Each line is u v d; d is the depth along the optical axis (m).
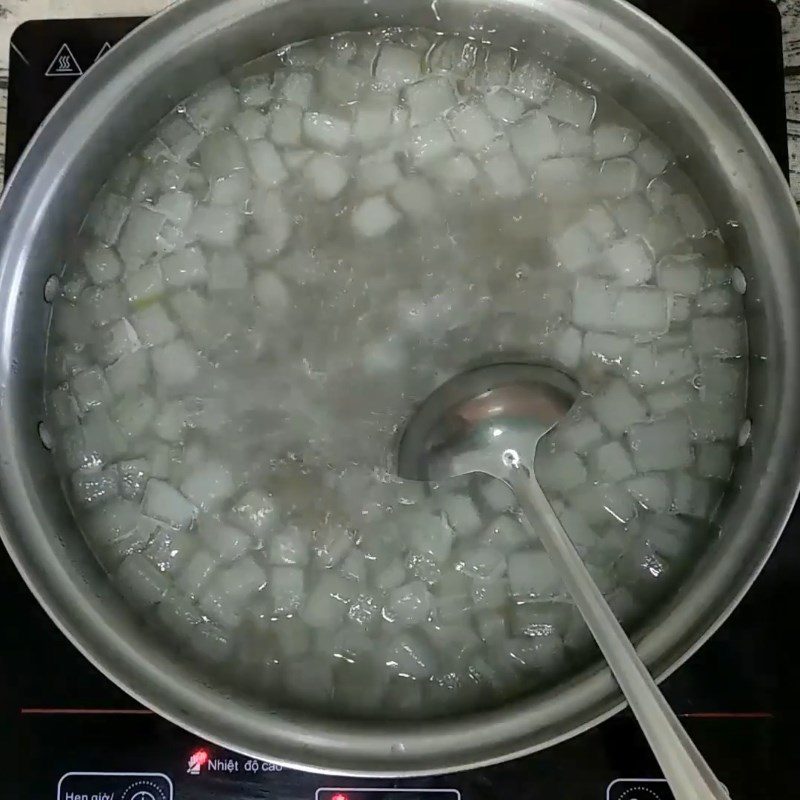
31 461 0.33
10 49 0.38
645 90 0.35
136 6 0.39
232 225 0.36
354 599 0.34
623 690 0.28
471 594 0.34
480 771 0.34
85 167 0.35
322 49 0.37
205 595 0.34
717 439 0.35
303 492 0.35
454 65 0.37
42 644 0.35
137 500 0.35
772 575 0.35
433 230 0.37
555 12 0.34
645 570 0.34
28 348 0.34
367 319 0.36
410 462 0.35
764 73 0.38
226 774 0.34
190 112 0.37
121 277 0.36
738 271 0.35
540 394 0.34
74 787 0.34
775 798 0.34
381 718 0.32
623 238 0.36
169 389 0.36
